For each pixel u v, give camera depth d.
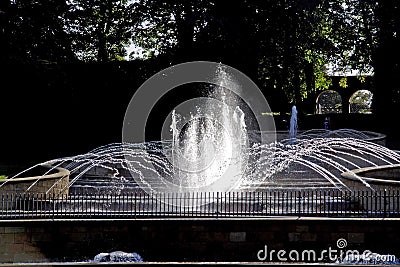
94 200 17.53
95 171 27.50
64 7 43.81
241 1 44.97
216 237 14.41
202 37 44.28
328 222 14.30
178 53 44.84
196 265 12.45
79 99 43.47
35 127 41.38
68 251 14.46
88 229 14.53
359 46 49.44
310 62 51.44
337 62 52.34
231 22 44.00
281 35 46.38
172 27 46.44
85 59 49.16
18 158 36.62
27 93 40.94
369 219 14.27
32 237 14.47
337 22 49.06
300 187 22.55
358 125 48.50
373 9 47.59
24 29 40.66
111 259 14.40
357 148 29.38
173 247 14.46
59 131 42.06
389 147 39.88
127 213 15.44
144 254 14.46
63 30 44.31
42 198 18.17
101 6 47.25
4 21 39.62
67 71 44.72
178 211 16.42
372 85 52.25
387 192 17.23
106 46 49.09
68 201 17.38
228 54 44.31
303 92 54.00
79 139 43.44
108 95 45.00
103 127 44.66
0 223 14.36
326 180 24.41
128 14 46.97
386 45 46.94
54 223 14.48
